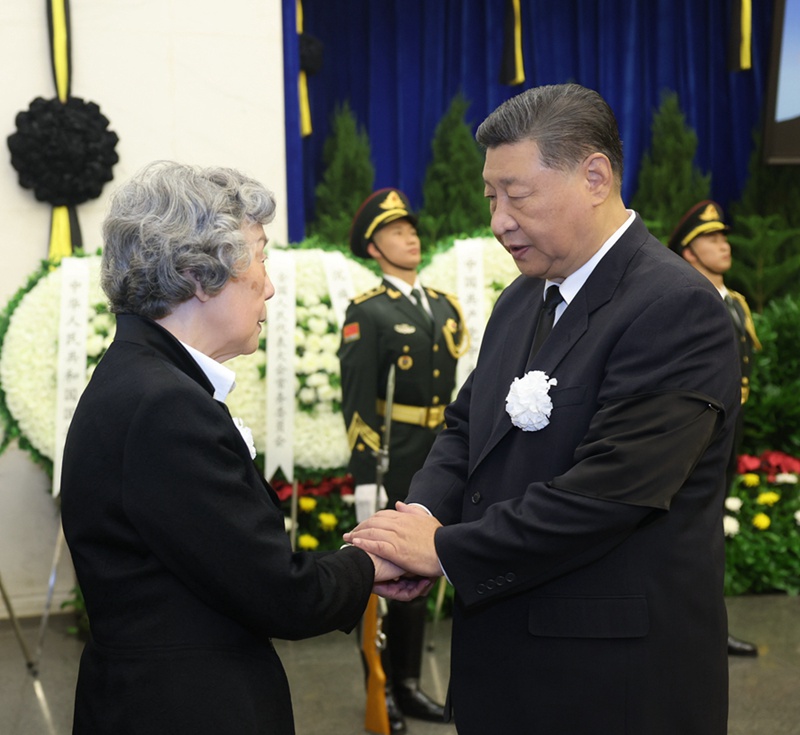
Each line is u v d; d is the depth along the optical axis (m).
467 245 3.53
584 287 1.55
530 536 1.44
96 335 3.28
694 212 3.76
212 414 1.23
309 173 4.82
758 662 3.39
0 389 3.26
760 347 3.97
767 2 5.12
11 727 2.93
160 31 3.80
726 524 4.04
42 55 3.69
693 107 5.16
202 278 1.28
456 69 4.89
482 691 1.57
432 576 1.56
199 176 1.32
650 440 1.42
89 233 3.78
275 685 1.29
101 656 1.25
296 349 3.36
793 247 5.23
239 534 1.20
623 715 1.48
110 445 1.22
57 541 3.37
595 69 5.06
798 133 5.02
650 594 1.49
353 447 3.02
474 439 1.68
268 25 3.92
